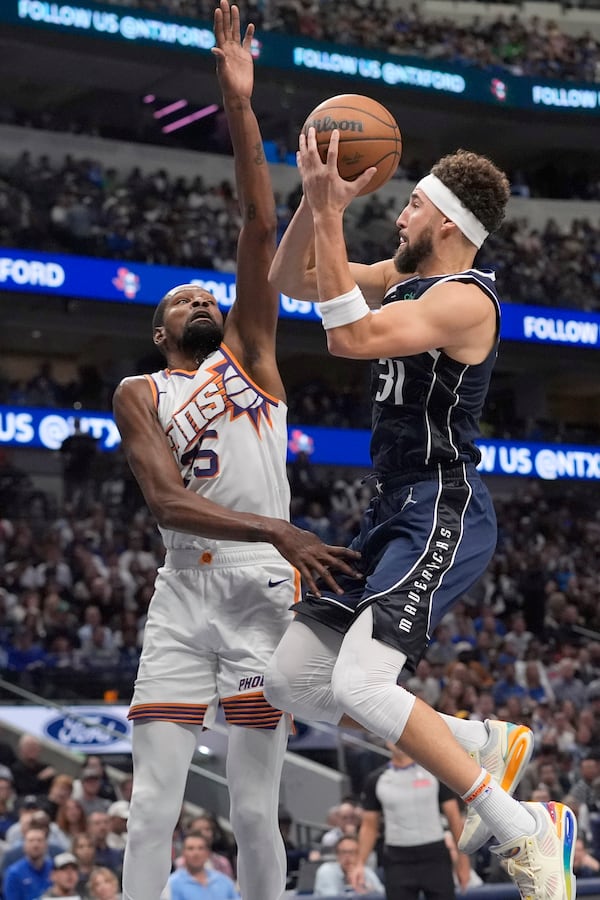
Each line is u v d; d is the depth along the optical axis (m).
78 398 18.45
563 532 19.08
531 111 21.72
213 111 22.25
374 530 2.89
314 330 18.75
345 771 8.12
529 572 15.95
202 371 3.24
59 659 11.72
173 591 3.21
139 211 19.05
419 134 23.11
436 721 2.68
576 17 24.72
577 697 12.44
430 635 2.73
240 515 2.95
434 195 2.87
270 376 3.28
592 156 24.30
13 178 18.12
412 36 22.08
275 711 3.12
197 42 19.38
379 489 2.96
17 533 14.11
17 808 8.09
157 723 3.14
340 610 2.86
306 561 2.86
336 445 18.73
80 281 17.17
